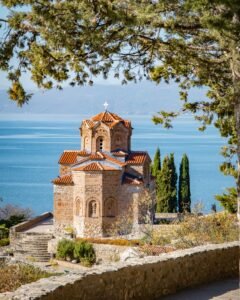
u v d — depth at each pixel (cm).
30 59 1928
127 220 6562
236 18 1761
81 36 1884
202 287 2261
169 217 7762
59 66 2019
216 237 3497
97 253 5709
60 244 5816
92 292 1712
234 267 2528
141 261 2023
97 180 6681
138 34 1977
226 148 3203
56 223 6944
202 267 2333
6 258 3462
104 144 6950
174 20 1867
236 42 1789
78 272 1744
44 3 1805
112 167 6725
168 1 1816
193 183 15738
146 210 6750
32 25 1867
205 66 2189
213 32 1777
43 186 16012
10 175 18538
